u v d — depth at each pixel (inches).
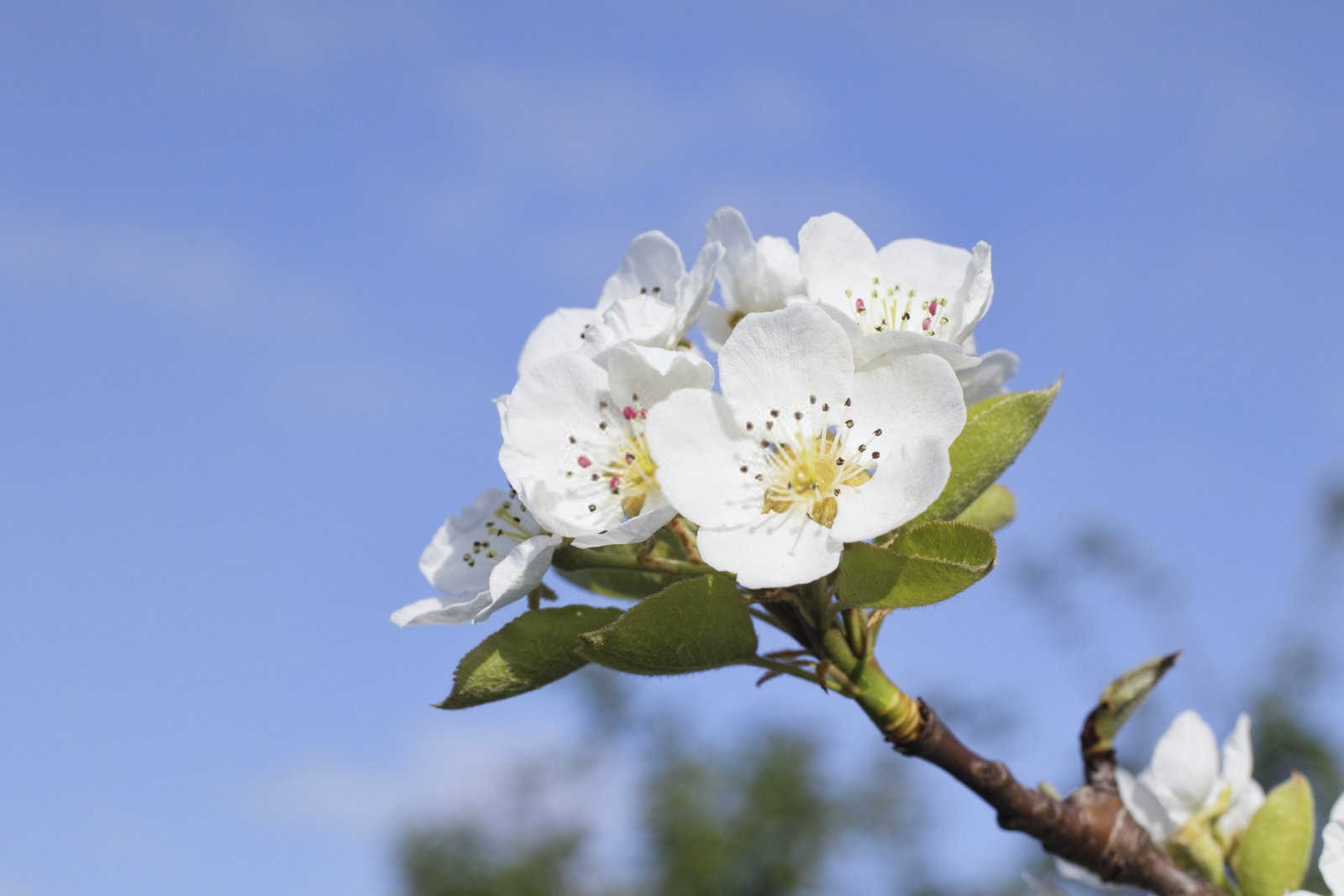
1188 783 17.3
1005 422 15.9
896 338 15.7
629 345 15.8
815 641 15.9
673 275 16.8
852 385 15.7
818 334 15.7
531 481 15.9
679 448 15.7
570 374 16.1
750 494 15.7
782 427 15.7
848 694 16.0
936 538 15.4
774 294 16.6
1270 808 16.8
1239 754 17.5
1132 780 17.5
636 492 16.1
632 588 16.9
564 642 15.8
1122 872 16.6
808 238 16.5
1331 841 15.3
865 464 15.7
